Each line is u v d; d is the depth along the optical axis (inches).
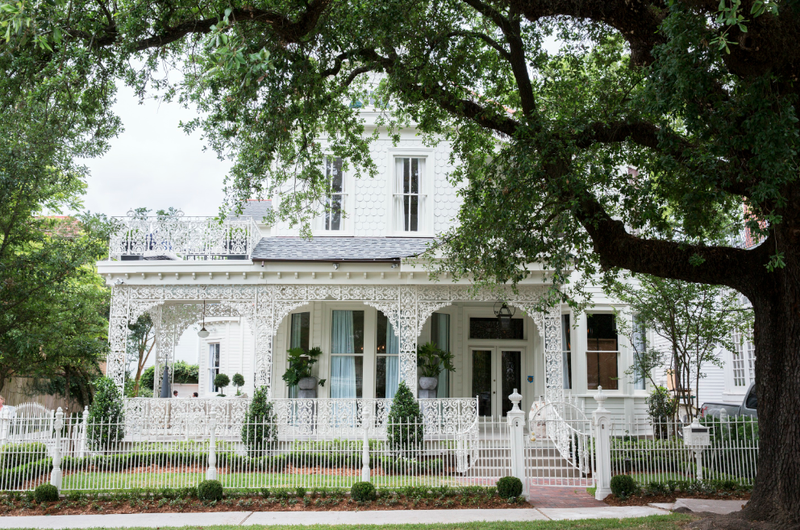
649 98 323.0
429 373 680.4
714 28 316.5
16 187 548.4
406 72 435.8
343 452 548.4
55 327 651.5
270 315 628.4
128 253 637.9
